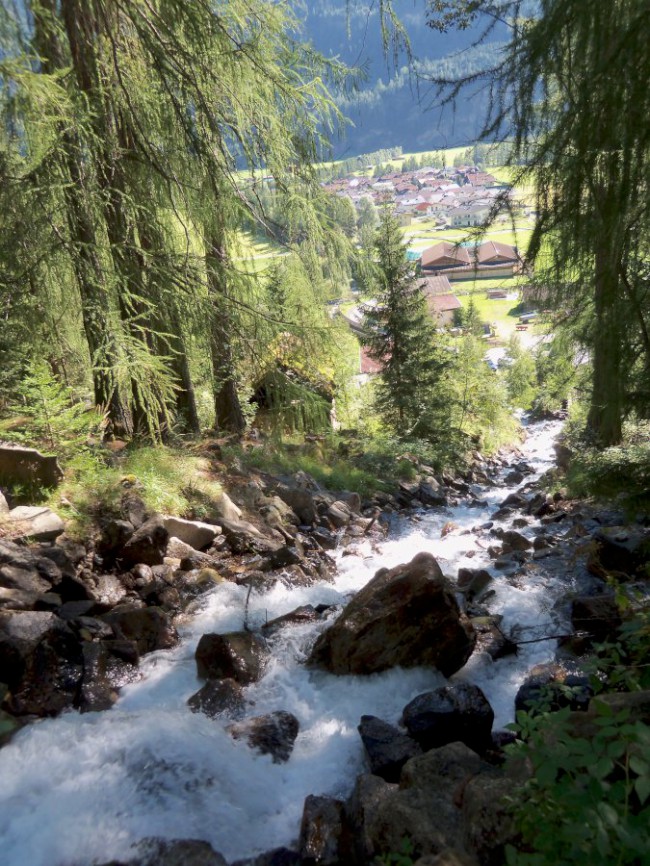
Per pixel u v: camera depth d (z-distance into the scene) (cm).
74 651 470
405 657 481
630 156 290
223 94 783
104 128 742
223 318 812
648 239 346
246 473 1024
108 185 738
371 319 1964
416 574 491
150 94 757
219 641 494
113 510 708
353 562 867
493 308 7475
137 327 764
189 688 479
